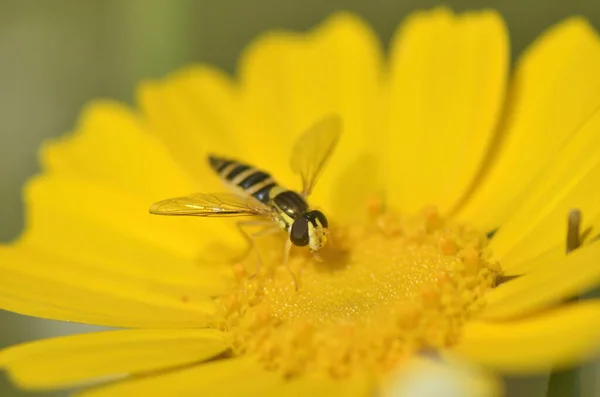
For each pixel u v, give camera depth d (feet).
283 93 0.49
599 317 0.39
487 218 0.45
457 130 0.47
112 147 0.48
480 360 0.39
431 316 0.42
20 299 0.44
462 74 0.47
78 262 0.46
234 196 0.46
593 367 0.44
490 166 0.46
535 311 0.41
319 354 0.42
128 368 0.41
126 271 0.46
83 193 0.47
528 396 0.46
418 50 0.48
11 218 0.55
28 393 0.49
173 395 0.41
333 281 0.45
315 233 0.45
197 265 0.46
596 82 0.45
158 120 0.48
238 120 0.49
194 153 0.48
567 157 0.44
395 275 0.45
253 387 0.41
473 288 0.43
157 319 0.44
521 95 0.46
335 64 0.49
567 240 0.42
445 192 0.46
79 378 0.41
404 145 0.47
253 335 0.43
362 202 0.47
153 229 0.47
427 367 0.41
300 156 0.47
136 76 0.52
